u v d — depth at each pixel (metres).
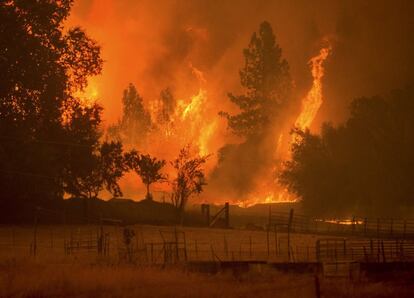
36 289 25.34
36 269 30.73
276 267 31.25
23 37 55.84
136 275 28.64
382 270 31.34
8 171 57.31
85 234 52.22
